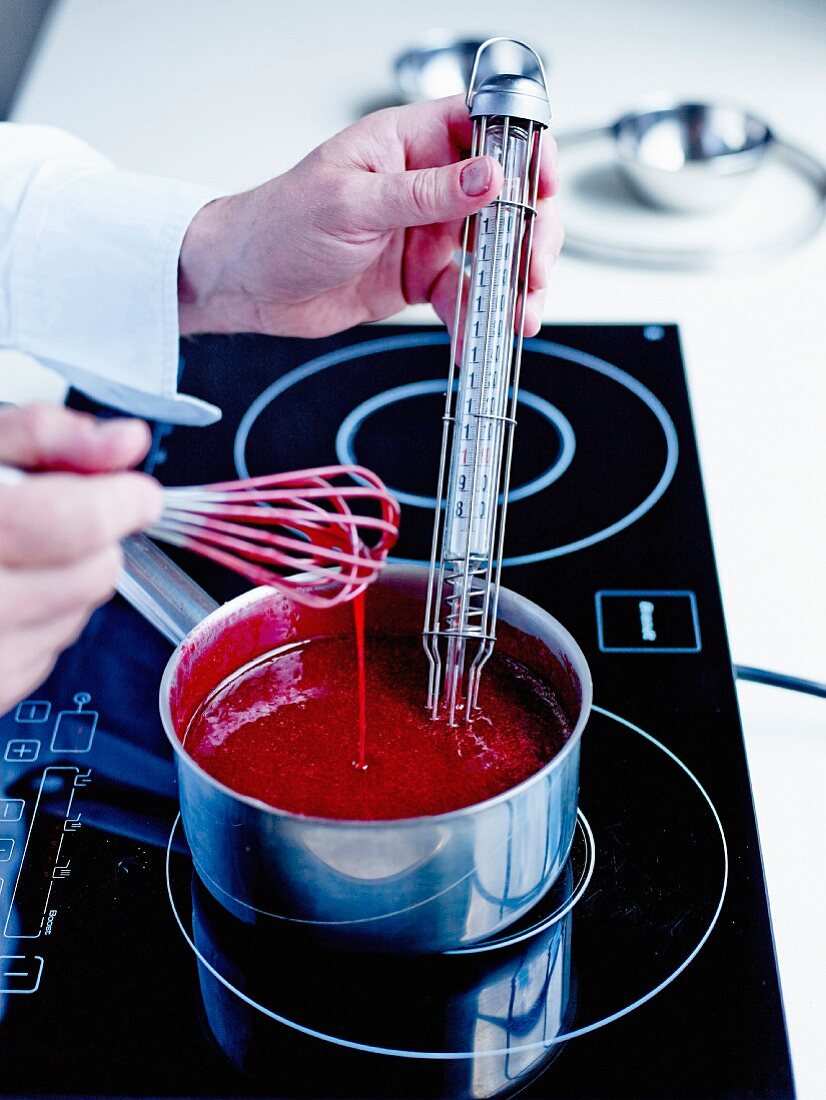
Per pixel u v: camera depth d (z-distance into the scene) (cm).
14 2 163
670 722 64
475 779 55
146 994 52
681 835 58
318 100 119
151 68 126
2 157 83
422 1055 49
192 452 83
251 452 83
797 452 82
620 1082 48
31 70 127
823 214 104
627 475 80
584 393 87
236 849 47
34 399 88
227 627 59
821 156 110
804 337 92
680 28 131
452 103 75
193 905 56
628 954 53
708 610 70
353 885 46
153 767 63
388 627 63
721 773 61
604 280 98
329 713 59
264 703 60
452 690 57
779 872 57
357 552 49
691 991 51
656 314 94
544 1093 47
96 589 44
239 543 45
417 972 52
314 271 77
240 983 52
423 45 118
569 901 55
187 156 111
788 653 68
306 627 63
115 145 113
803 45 127
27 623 44
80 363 80
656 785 60
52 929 55
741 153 102
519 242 57
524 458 82
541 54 122
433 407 86
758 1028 50
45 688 67
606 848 57
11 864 58
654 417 84
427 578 60
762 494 79
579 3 136
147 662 69
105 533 40
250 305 83
